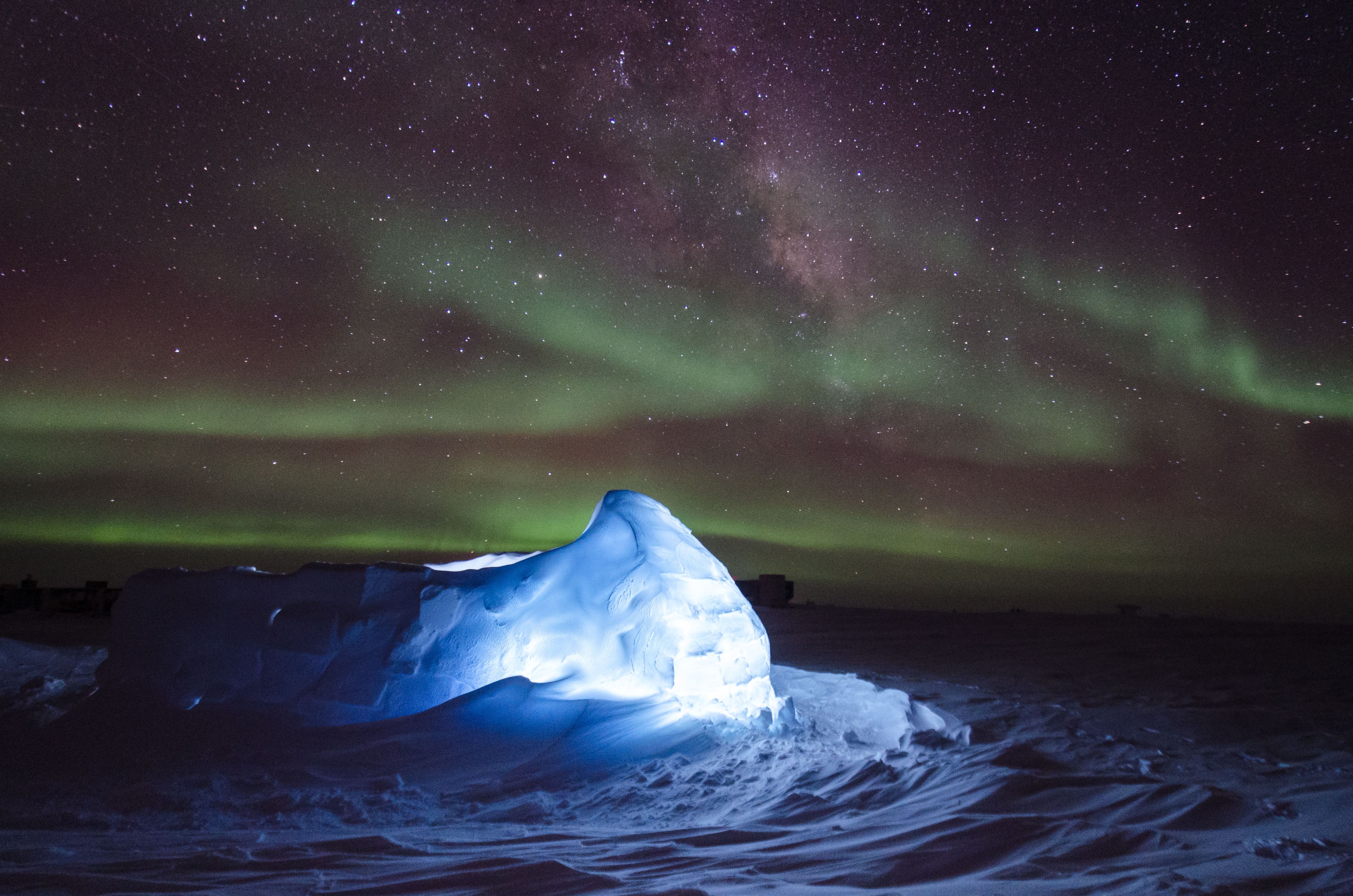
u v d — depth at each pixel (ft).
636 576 18.52
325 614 18.70
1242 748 16.84
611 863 9.18
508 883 8.29
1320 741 17.28
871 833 9.96
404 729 16.93
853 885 8.01
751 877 8.32
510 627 18.56
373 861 9.46
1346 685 25.99
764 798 12.70
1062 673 29.14
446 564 22.18
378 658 18.07
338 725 17.48
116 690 19.17
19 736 17.97
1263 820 10.25
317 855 9.79
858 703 20.59
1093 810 10.48
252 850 10.07
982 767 12.59
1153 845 8.93
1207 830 9.79
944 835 9.48
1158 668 30.50
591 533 19.83
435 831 11.74
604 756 15.56
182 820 12.91
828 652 36.14
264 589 19.44
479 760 15.80
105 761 16.30
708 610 17.94
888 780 12.69
